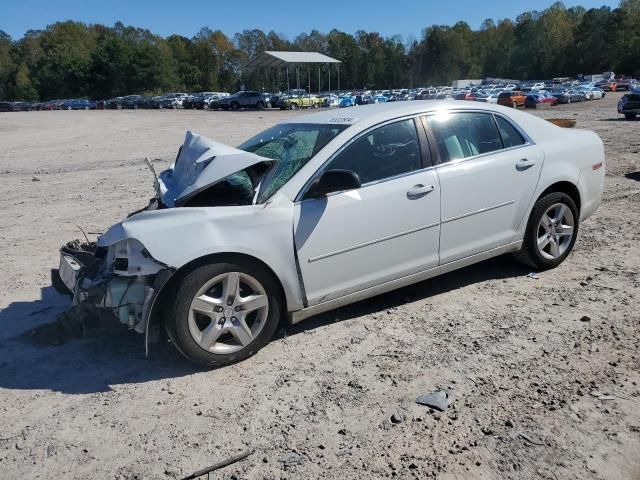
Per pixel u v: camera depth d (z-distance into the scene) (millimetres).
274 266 3762
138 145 21250
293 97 57938
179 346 3582
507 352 3756
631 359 3570
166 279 3445
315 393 3395
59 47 119750
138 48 105125
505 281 5023
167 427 3133
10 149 21094
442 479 2619
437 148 4426
